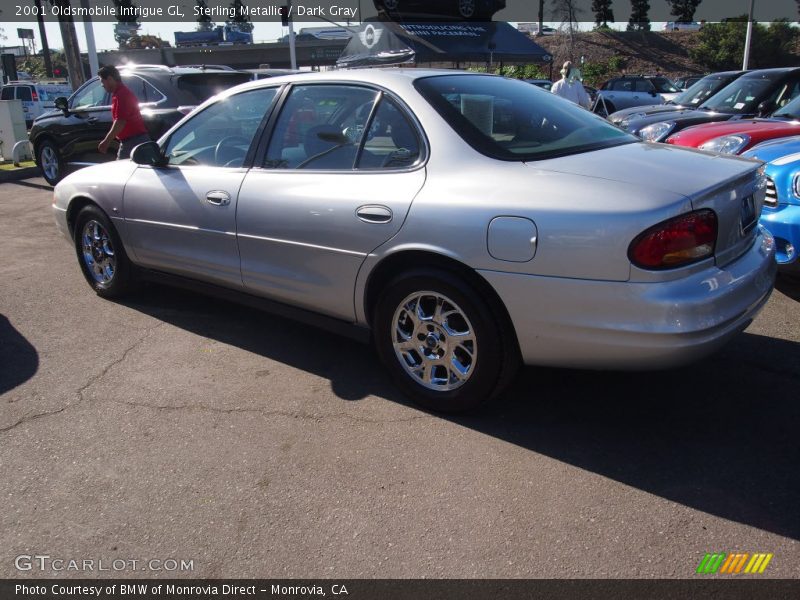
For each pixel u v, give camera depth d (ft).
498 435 9.93
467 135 10.05
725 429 9.96
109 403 11.09
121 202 14.61
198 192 13.00
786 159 14.20
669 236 8.31
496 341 9.58
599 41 162.91
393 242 10.11
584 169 9.29
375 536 7.85
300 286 11.69
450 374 10.28
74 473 9.17
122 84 22.38
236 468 9.23
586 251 8.55
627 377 11.69
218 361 12.71
